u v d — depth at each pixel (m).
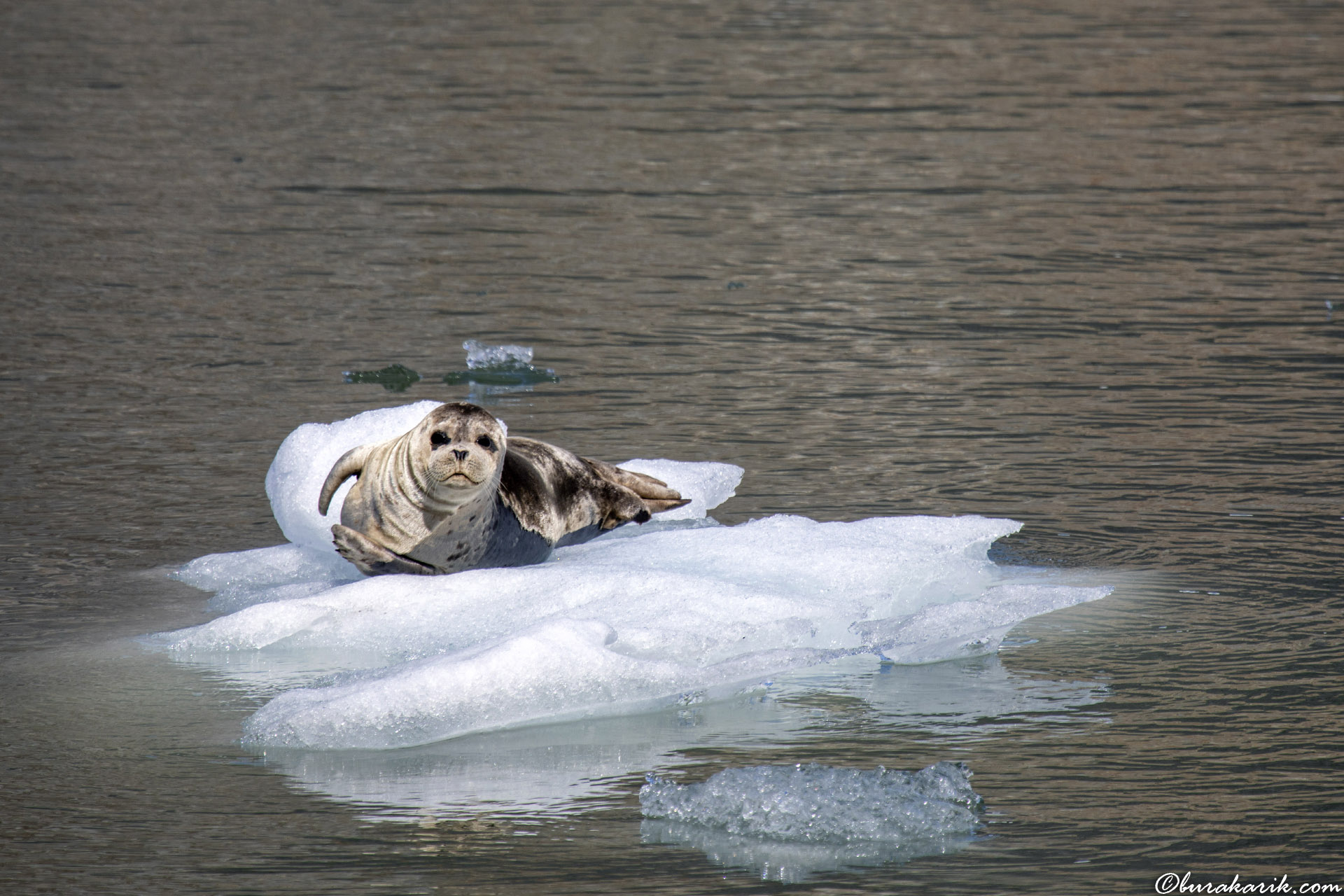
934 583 21.62
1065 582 21.59
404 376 33.25
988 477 26.36
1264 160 59.19
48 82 74.44
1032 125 66.25
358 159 59.50
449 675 17.38
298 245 46.53
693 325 37.91
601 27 94.69
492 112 68.81
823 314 39.00
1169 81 76.31
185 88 73.56
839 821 14.98
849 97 72.38
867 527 22.31
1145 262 44.38
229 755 16.64
